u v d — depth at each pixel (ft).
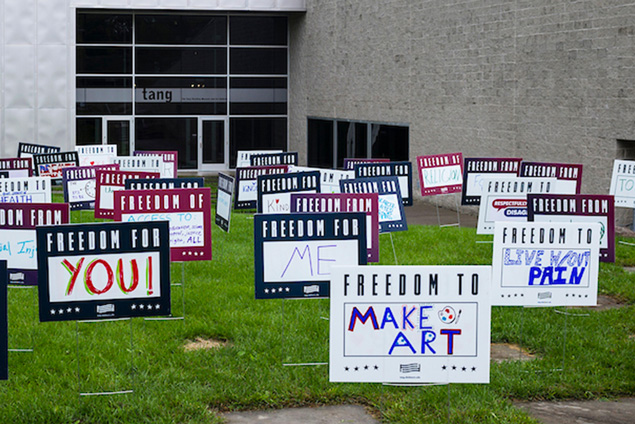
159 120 108.17
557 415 22.34
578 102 58.70
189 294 34.83
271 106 111.96
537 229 25.27
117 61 105.91
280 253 24.52
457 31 72.79
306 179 40.68
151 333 29.40
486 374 20.01
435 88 76.84
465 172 50.67
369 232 29.94
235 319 31.01
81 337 28.66
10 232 27.73
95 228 22.02
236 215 61.77
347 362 19.86
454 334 19.98
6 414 21.35
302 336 28.73
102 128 106.22
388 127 86.79
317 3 102.37
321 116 102.32
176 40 107.45
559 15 60.13
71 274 21.94
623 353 27.30
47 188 37.19
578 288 25.41
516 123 65.62
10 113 100.17
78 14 103.71
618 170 48.03
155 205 30.81
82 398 22.76
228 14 108.47
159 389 23.53
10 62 99.60
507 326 30.30
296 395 23.25
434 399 22.88
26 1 99.50
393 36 84.17
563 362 25.63
